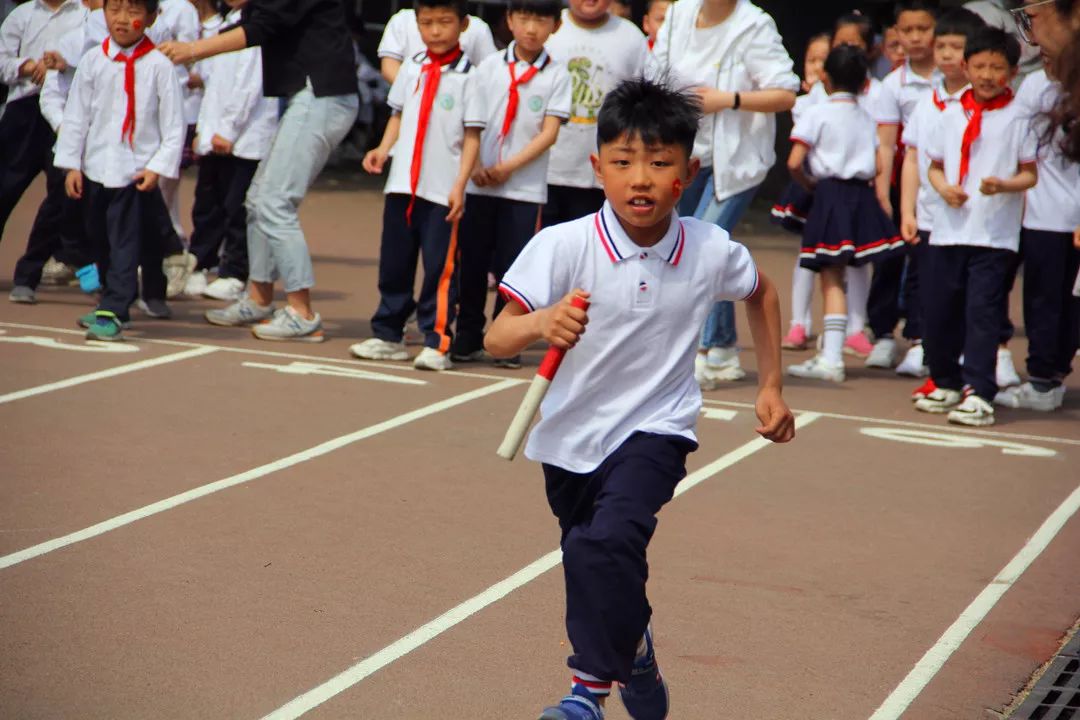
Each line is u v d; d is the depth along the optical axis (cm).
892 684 530
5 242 1558
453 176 1029
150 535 655
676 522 718
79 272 1121
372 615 571
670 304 447
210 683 498
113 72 1047
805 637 573
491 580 620
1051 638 585
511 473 789
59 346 1054
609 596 422
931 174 965
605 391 454
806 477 812
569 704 420
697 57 1023
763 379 471
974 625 595
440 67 1023
